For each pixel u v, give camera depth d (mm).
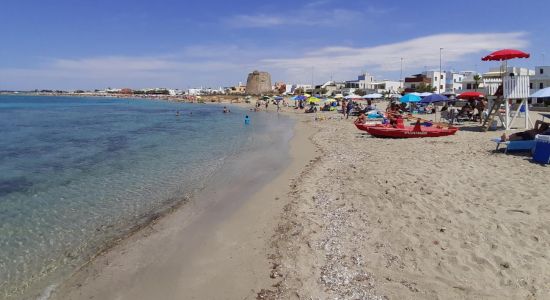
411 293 5629
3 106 89562
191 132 32438
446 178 11039
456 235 7223
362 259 6801
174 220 9852
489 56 20375
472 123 27391
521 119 28766
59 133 31828
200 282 6586
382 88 126562
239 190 12555
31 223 9891
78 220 10070
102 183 13906
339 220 8742
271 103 101000
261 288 6215
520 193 9211
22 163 18031
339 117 42312
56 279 6992
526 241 6746
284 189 12164
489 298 5301
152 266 7297
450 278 5879
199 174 15117
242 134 30422
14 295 6492
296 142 24094
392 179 11461
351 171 13336
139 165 17172
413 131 21250
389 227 7973
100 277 6969
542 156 12336
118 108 88375
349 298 5668
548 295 5223
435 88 92438
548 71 60625
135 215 10367
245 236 8508
